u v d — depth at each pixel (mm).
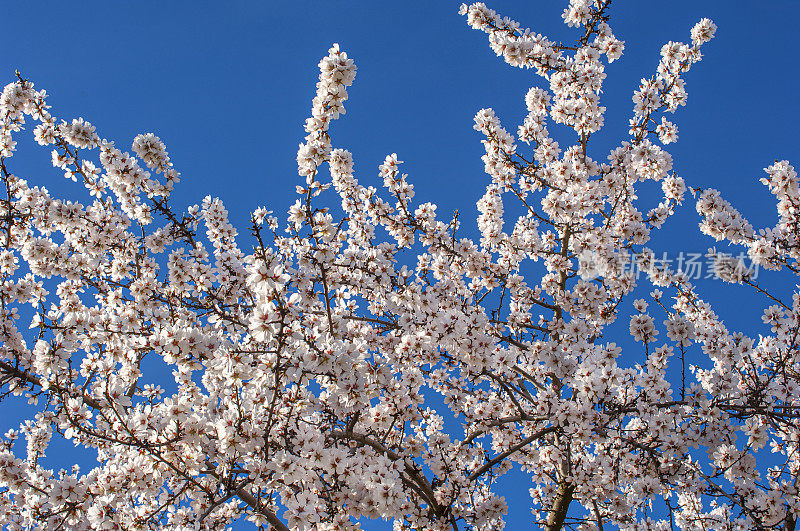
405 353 6348
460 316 6414
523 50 8477
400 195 7797
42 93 6789
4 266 6695
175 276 6586
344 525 5711
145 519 5266
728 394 7527
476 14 8531
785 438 8367
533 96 8922
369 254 7367
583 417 6340
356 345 5930
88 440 7020
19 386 5848
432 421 8828
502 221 8688
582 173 8625
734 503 7344
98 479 5656
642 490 7316
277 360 5008
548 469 8797
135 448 5258
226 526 7195
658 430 6715
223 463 5289
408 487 6695
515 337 9320
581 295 8094
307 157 5695
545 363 7336
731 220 7949
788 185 7707
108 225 7000
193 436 5172
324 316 7160
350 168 6508
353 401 5938
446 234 7988
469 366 6617
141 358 6301
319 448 5254
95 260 7180
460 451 8406
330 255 6469
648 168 8750
